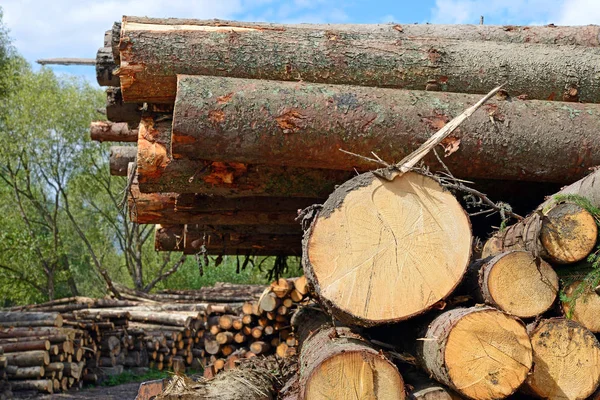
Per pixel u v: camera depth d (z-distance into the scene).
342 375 3.54
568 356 3.98
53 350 11.38
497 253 4.30
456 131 4.56
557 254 4.11
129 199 6.54
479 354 3.65
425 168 4.32
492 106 4.70
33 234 28.08
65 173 28.89
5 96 27.84
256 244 7.25
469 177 4.98
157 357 14.84
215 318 12.44
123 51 4.84
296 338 7.68
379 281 3.84
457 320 3.66
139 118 6.46
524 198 5.49
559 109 4.80
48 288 28.88
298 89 4.53
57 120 27.47
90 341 13.03
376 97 4.57
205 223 6.46
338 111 4.45
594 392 4.05
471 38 6.43
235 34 4.99
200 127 4.33
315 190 5.11
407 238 3.89
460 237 3.91
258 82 4.57
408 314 3.83
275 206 6.11
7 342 11.15
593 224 4.16
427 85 5.12
